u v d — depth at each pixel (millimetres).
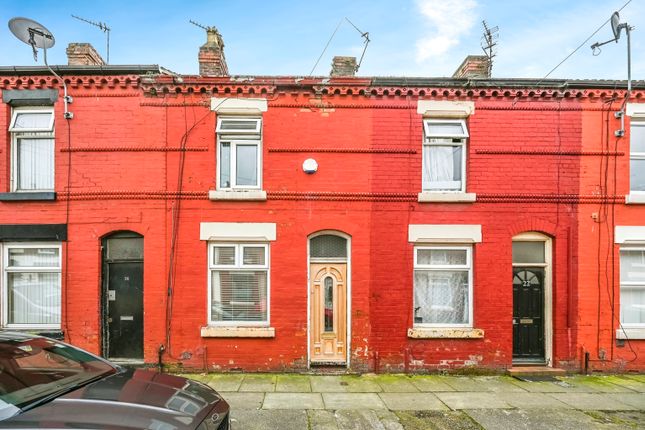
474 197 7637
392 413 5648
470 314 7805
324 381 6980
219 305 7680
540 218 7742
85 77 7543
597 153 7816
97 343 7371
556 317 7699
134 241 7730
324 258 7758
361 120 7789
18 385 3484
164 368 7352
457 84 7805
